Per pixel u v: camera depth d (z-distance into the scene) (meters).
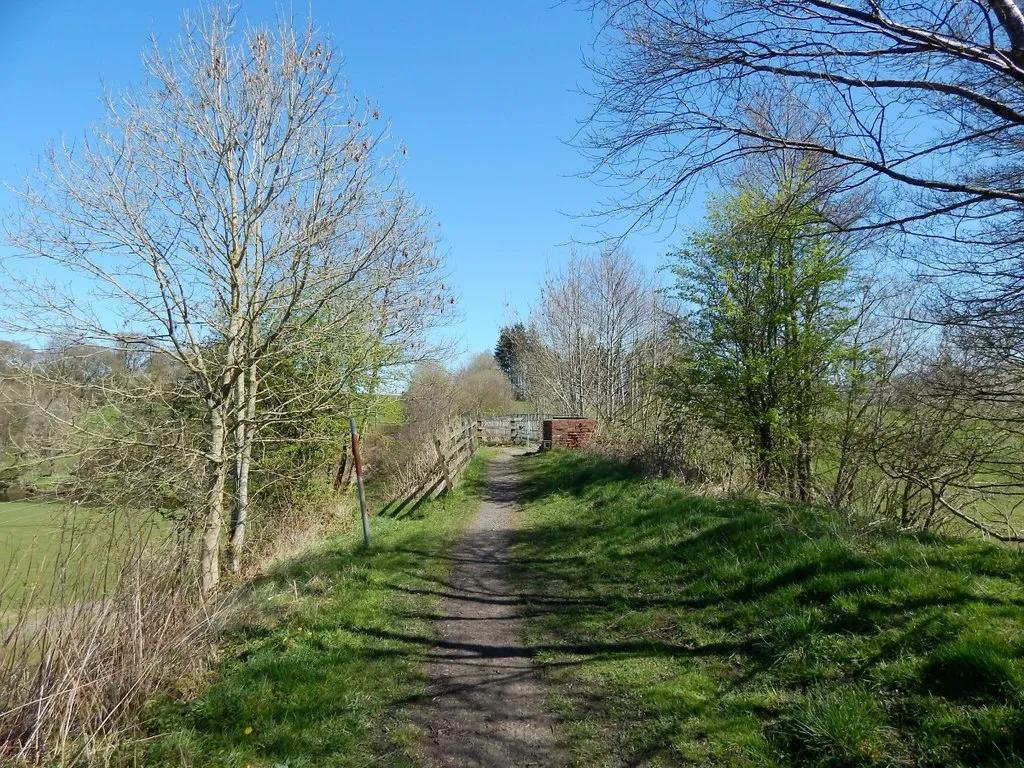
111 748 3.80
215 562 9.64
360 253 10.44
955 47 4.42
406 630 6.12
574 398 32.59
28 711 3.96
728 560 6.56
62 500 9.44
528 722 4.34
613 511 10.30
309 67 9.80
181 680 4.74
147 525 7.62
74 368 9.91
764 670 4.49
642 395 22.27
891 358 11.96
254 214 9.98
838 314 13.30
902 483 10.81
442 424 20.53
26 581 4.55
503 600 7.15
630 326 30.70
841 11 4.66
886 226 5.41
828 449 12.74
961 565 5.09
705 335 14.46
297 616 6.19
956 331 9.31
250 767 3.79
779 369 13.19
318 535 11.48
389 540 9.80
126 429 10.21
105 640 4.44
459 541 10.24
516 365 50.53
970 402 9.50
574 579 7.59
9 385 9.26
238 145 9.88
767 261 12.80
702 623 5.54
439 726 4.32
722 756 3.65
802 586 5.36
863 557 5.50
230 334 10.09
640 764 3.71
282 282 10.16
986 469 9.80
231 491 12.52
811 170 6.08
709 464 11.69
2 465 9.26
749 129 5.70
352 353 12.44
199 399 10.85
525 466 20.64
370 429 17.77
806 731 3.61
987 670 3.56
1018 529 9.91
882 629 4.37
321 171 9.93
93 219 9.29
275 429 13.16
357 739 4.16
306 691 4.68
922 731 3.39
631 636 5.62
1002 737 3.15
